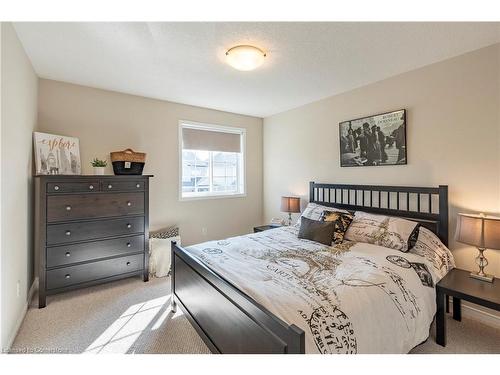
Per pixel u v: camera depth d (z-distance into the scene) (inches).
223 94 136.4
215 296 63.3
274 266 74.4
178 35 79.4
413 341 63.1
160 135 146.9
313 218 118.8
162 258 127.2
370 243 97.0
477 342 74.7
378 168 117.6
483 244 75.3
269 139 185.0
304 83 120.0
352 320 52.5
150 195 144.6
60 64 100.3
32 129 103.3
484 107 86.1
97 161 115.6
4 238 67.9
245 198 184.2
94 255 107.0
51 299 100.8
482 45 85.0
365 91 122.3
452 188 94.1
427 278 74.8
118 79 116.2
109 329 81.1
